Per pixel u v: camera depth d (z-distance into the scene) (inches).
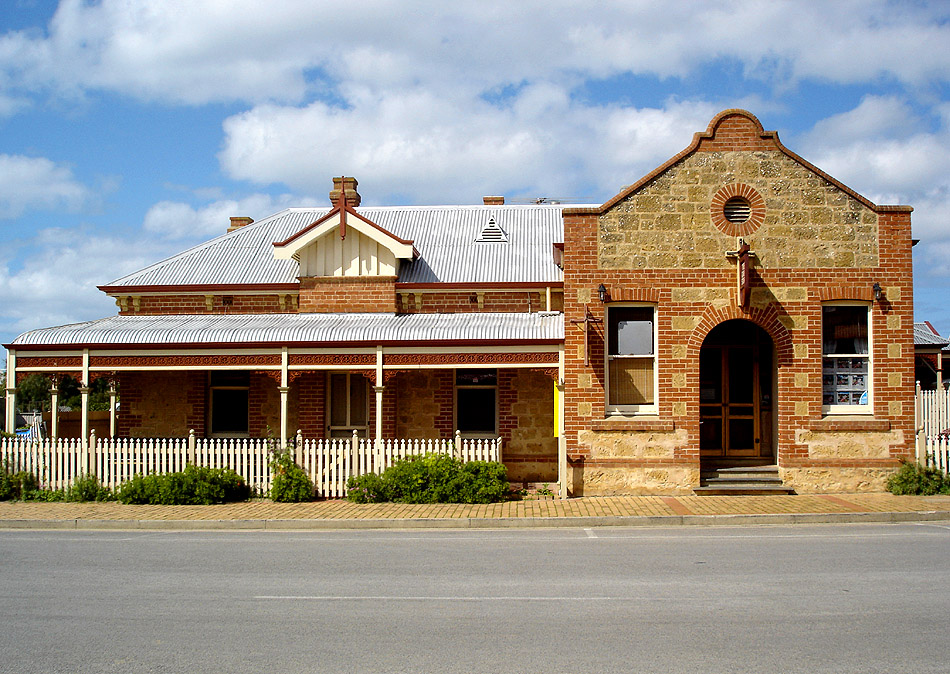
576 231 650.8
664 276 644.7
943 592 340.8
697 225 645.3
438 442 661.3
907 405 636.1
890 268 639.8
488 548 459.5
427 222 904.9
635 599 334.6
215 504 636.7
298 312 791.7
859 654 260.7
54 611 327.0
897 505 572.4
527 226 887.7
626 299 646.5
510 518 547.8
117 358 684.7
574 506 593.0
